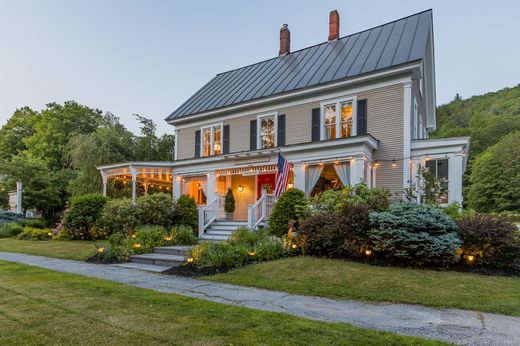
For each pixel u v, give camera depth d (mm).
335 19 18734
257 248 8977
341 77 14266
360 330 3926
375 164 13172
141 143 27297
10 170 24391
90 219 15102
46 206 25312
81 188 23375
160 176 19859
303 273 7203
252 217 12664
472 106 56250
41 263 9406
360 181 10734
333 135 14602
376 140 12938
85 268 8625
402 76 13109
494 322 4438
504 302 5230
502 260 7352
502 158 31141
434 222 7469
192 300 5242
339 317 4602
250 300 5496
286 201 11570
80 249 11812
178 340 3521
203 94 21031
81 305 4863
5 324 4020
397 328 4160
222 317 4332
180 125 20172
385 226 7848
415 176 12148
